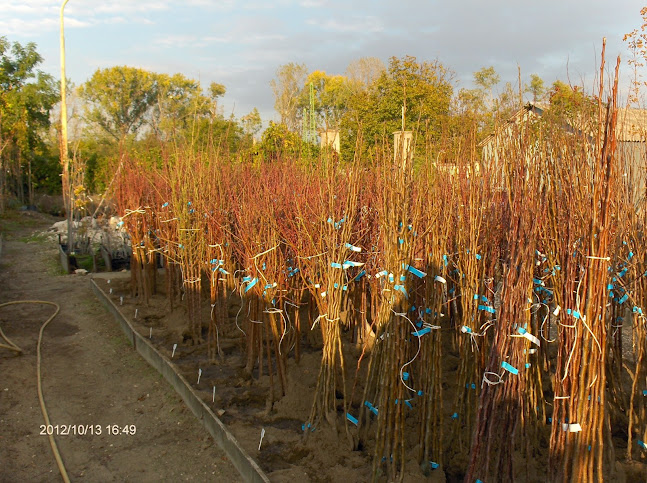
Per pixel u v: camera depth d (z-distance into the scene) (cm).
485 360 436
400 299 387
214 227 697
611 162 305
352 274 623
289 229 578
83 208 1564
